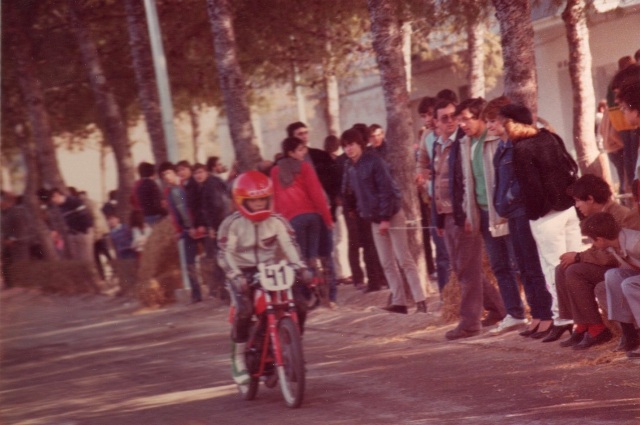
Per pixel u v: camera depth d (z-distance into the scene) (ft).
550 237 31.14
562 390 25.39
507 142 32.12
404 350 34.24
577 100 51.72
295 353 26.81
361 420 24.85
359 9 62.75
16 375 35.96
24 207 43.27
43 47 47.01
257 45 66.74
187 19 67.51
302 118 76.64
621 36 59.41
